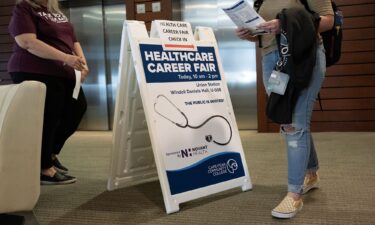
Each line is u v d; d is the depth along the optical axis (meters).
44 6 2.55
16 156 1.53
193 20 4.93
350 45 4.36
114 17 5.18
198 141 2.17
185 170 2.08
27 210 1.59
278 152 3.43
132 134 2.40
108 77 5.34
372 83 4.34
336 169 2.74
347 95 4.42
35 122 1.57
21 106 1.54
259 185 2.43
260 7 2.04
